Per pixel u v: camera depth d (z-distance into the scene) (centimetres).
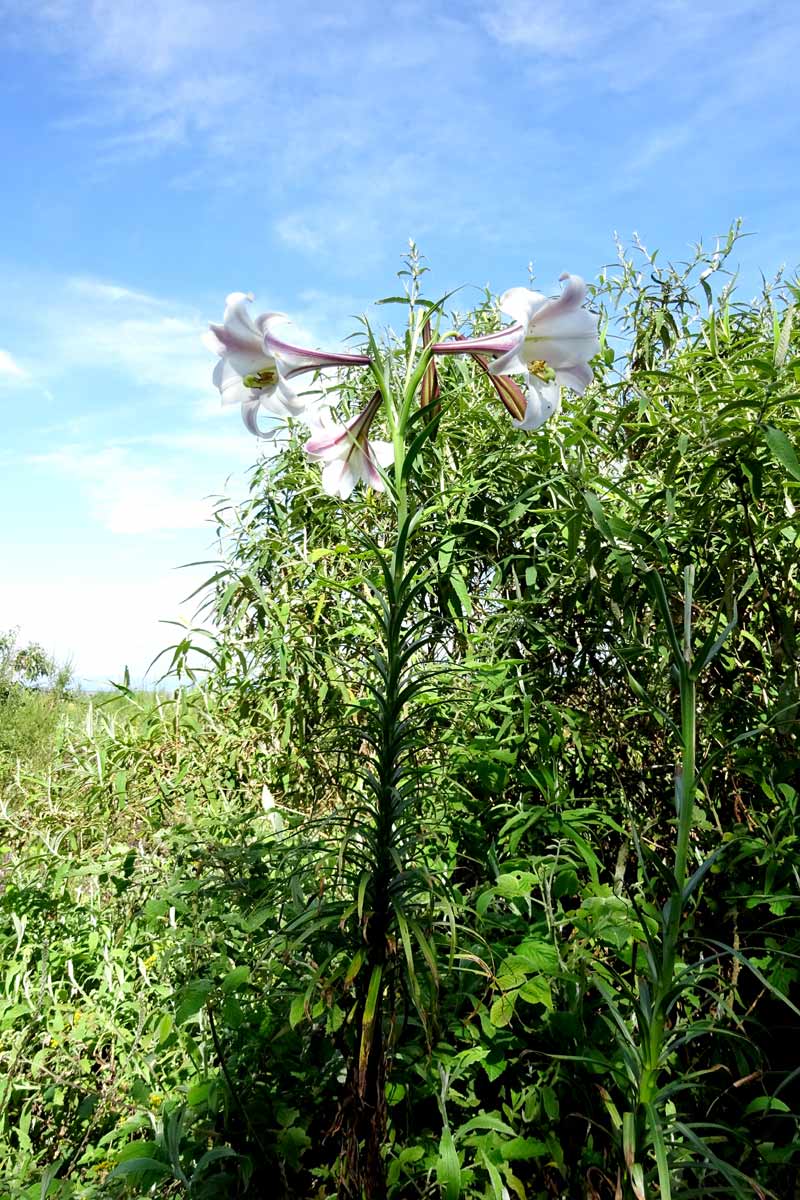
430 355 192
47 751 496
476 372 314
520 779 235
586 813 217
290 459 329
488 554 274
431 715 171
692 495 241
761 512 235
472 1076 183
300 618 307
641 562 223
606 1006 187
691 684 148
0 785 381
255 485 338
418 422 222
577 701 266
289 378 215
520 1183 162
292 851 177
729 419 225
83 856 283
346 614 286
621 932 177
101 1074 239
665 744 238
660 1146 131
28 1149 212
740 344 257
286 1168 175
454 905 166
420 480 293
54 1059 232
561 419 272
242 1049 197
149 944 262
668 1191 126
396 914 150
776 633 239
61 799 303
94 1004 252
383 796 163
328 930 164
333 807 295
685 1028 151
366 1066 150
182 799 291
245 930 185
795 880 200
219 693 308
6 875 300
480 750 221
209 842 235
